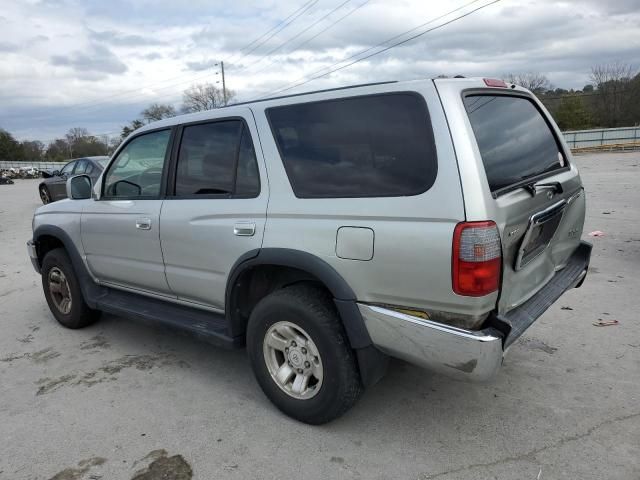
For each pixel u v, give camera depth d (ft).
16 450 9.21
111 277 13.66
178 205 11.19
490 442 9.05
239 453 8.94
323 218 8.75
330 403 9.14
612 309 15.38
